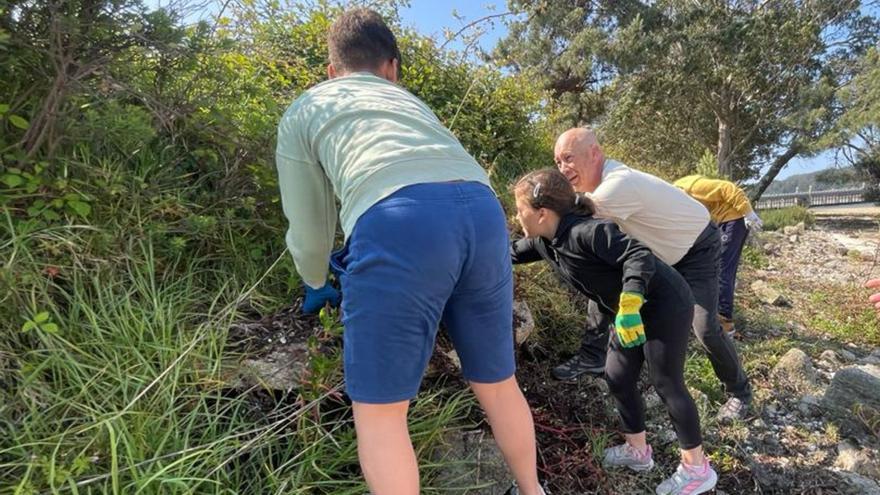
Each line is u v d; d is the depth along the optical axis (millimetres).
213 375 1865
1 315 1755
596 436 2518
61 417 1662
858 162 17953
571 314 3289
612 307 2246
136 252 2156
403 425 1494
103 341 1820
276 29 4113
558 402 2707
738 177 19953
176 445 1664
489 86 4914
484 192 1549
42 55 1918
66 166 2004
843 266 6949
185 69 2293
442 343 2465
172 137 2416
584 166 2695
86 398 1679
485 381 1695
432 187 1433
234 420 1792
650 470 2436
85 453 1577
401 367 1431
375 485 1454
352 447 1884
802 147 17391
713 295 2752
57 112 1938
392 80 1770
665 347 2150
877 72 15367
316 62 4055
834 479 2508
